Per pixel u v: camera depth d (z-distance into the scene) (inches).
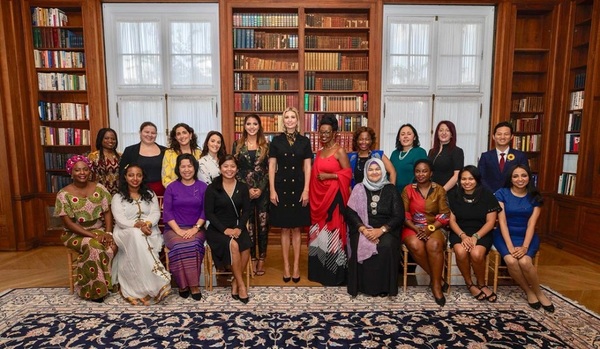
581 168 158.4
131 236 105.9
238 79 174.9
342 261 119.4
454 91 177.6
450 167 130.1
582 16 165.0
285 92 180.1
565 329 91.3
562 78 170.4
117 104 174.9
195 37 173.2
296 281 124.3
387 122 179.3
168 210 114.5
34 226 169.0
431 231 110.0
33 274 133.5
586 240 152.9
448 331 90.4
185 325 93.4
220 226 110.3
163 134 177.6
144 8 170.4
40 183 170.9
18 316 98.5
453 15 173.3
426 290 116.3
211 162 127.6
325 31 180.4
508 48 170.4
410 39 174.9
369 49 170.9
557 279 128.3
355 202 114.5
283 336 88.1
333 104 177.0
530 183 111.0
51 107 171.2
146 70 173.9
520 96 185.6
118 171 138.4
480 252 107.2
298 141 122.9
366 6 168.4
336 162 119.6
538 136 179.0
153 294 105.7
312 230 123.0
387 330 90.8
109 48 171.6
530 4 169.2
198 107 177.2
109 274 109.0
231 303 106.7
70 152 181.3
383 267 109.0
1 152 157.3
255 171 125.3
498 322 94.8
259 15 171.5
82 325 93.5
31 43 165.2
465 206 113.0
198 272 110.0
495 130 134.3
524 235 111.0
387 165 124.6
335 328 91.8
